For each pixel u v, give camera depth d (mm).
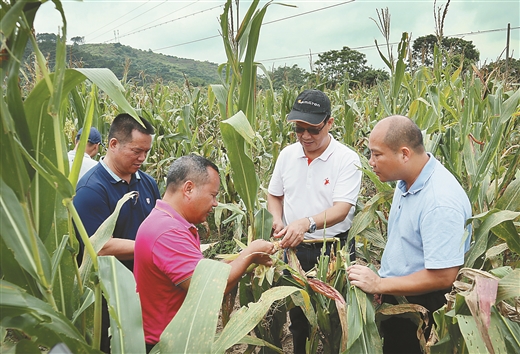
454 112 3721
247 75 2381
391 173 2375
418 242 2369
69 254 1575
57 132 1338
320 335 2709
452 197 2229
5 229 1282
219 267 1703
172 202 2219
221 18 2348
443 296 2467
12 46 1279
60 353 1222
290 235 2717
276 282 2812
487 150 3047
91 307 1698
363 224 2840
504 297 1796
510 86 6148
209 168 2225
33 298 1335
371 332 2203
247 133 1954
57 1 1208
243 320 1879
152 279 2117
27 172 1387
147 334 2176
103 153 6547
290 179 3342
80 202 2732
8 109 1335
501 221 2064
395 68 5105
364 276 2268
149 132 2855
